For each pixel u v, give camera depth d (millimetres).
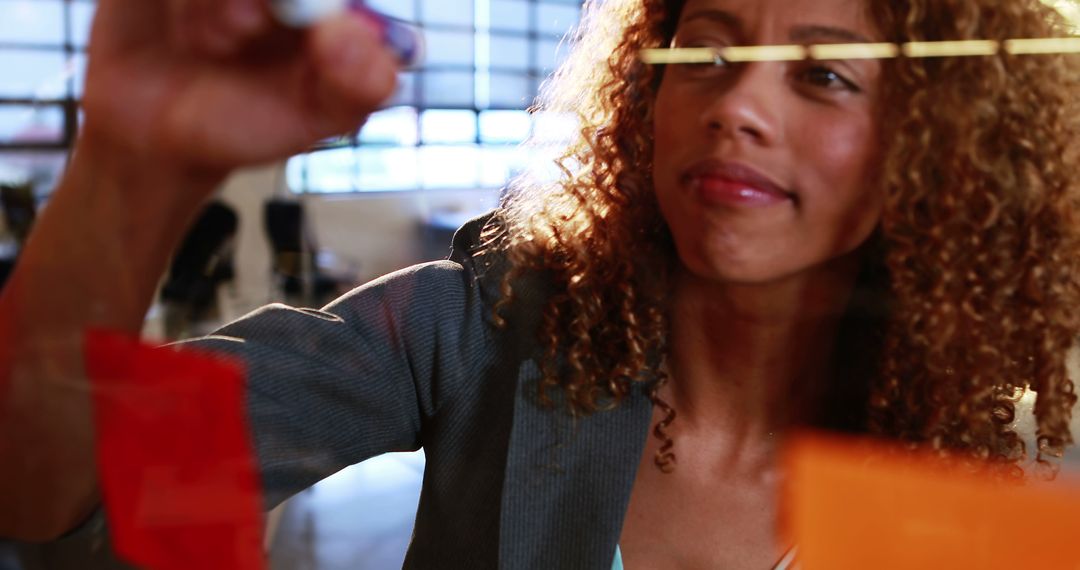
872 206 592
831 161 557
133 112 333
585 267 695
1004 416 613
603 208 699
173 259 374
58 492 389
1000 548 459
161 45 330
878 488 507
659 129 612
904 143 559
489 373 712
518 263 715
